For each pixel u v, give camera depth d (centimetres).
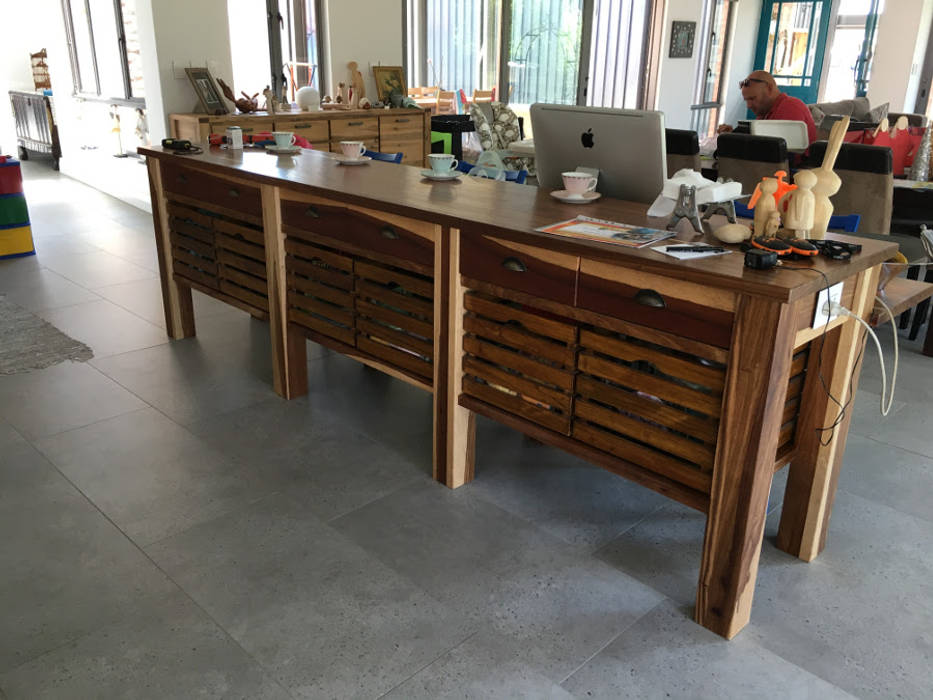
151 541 217
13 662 173
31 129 876
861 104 931
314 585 201
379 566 209
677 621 191
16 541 216
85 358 345
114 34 705
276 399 309
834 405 195
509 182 284
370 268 256
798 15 1052
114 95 736
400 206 231
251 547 216
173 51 559
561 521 232
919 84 1043
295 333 299
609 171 249
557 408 212
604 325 191
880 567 212
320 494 244
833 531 229
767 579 207
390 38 680
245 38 630
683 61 919
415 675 172
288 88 663
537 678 172
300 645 180
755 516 175
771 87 521
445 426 244
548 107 256
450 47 797
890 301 253
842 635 187
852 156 384
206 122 541
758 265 163
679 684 171
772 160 425
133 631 183
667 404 188
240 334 379
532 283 204
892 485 253
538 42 830
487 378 227
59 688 166
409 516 233
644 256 175
